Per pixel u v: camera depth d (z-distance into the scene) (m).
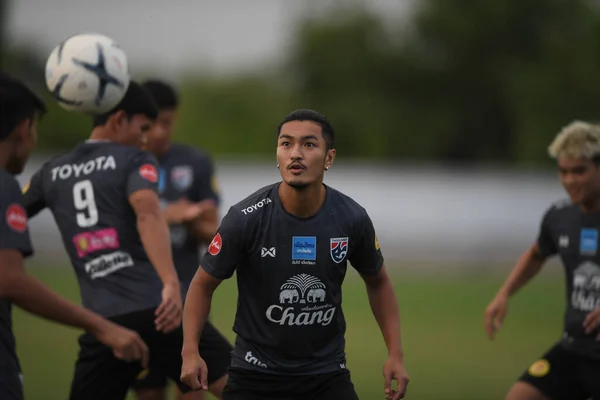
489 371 31.56
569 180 19.58
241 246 15.41
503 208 62.41
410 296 49.56
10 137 14.38
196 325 15.54
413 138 118.69
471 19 119.88
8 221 13.71
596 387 19.33
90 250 18.75
